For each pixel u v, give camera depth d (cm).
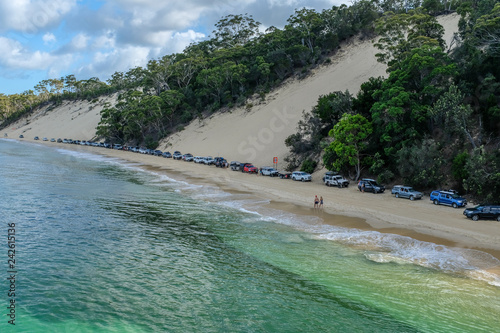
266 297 1908
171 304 1831
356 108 5634
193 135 9912
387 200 4059
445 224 3097
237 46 12312
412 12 7738
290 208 3862
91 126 16300
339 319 1692
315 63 9731
